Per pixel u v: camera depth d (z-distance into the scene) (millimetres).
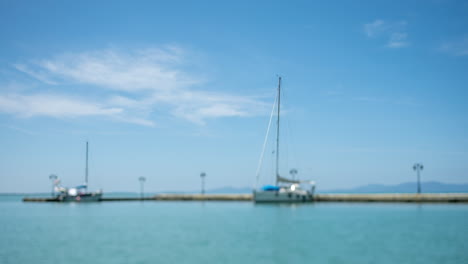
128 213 70000
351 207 75375
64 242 34562
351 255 28500
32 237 37875
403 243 33000
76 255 28766
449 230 40281
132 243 33875
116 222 52281
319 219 52844
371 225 45219
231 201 117812
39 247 32062
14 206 104062
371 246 31797
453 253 28859
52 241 35188
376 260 26922
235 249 30922
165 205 100812
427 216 54969
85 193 114875
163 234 39531
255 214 62500
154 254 29047
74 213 71312
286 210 69750
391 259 27141
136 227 45781
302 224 47000
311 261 26750
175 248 31406
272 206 75750
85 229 44156
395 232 39344
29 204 114688
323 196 94688
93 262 26531
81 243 33969
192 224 48500
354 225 45438
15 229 44688
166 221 52781
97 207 93312
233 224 47906
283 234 38906
